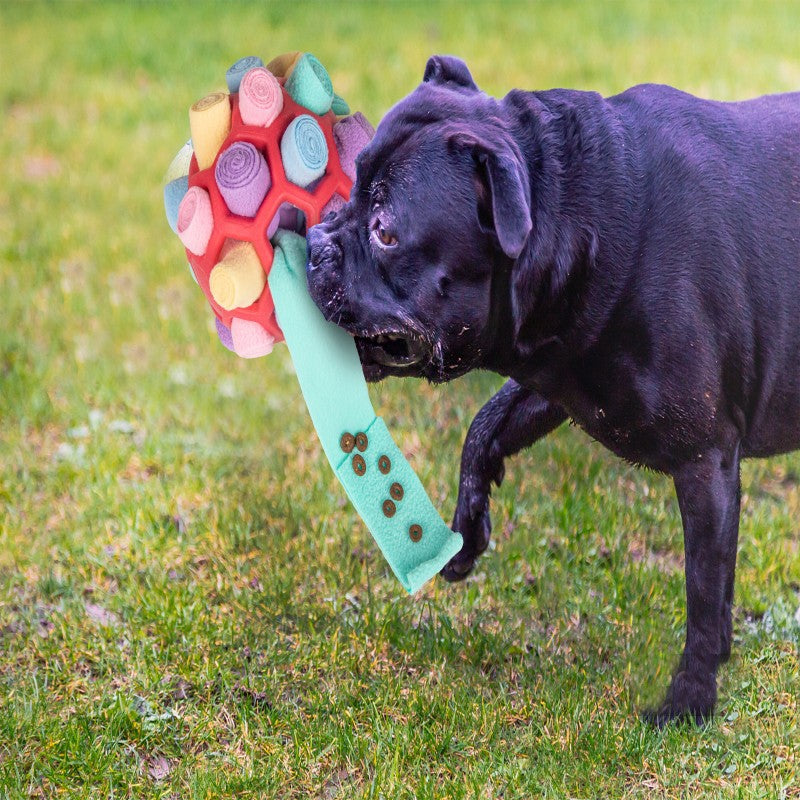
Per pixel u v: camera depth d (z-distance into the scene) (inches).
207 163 139.1
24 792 148.9
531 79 444.1
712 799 144.6
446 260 132.6
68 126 442.0
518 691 167.3
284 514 211.0
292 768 151.6
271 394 260.8
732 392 145.6
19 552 202.8
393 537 144.6
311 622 182.5
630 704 162.7
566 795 145.4
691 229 140.2
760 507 210.2
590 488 214.7
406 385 257.6
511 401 168.4
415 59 482.3
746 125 148.6
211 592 192.2
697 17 529.0
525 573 195.6
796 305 146.1
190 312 299.0
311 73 141.0
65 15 584.1
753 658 171.3
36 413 250.7
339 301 134.2
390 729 156.7
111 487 221.3
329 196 141.6
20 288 309.3
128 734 159.9
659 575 191.5
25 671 172.9
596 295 140.0
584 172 140.9
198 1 593.3
